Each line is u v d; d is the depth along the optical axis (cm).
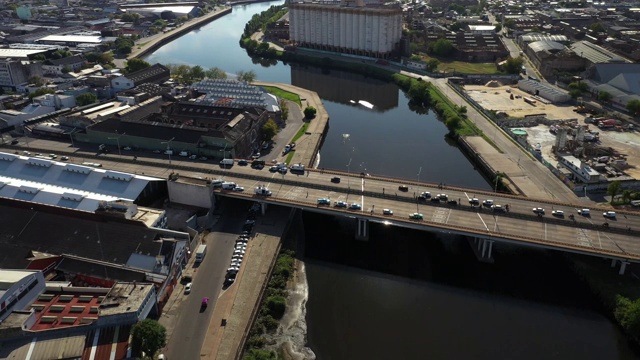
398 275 18100
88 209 19762
